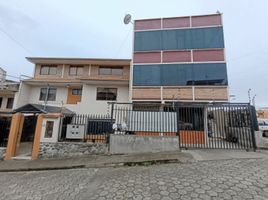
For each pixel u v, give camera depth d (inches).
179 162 273.3
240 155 291.7
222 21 553.0
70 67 760.3
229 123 398.9
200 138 399.5
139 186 187.2
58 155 349.4
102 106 653.9
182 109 411.2
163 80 547.8
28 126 465.7
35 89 729.6
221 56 531.5
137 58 576.1
